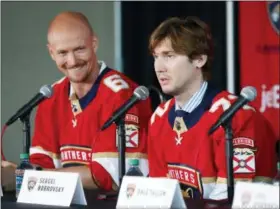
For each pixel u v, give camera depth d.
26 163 6.02
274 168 5.99
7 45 11.23
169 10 10.59
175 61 5.89
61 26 6.98
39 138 7.28
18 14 11.22
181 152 6.04
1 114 11.18
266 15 9.89
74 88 7.08
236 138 5.77
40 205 5.40
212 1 10.40
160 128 6.21
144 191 4.91
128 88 6.98
